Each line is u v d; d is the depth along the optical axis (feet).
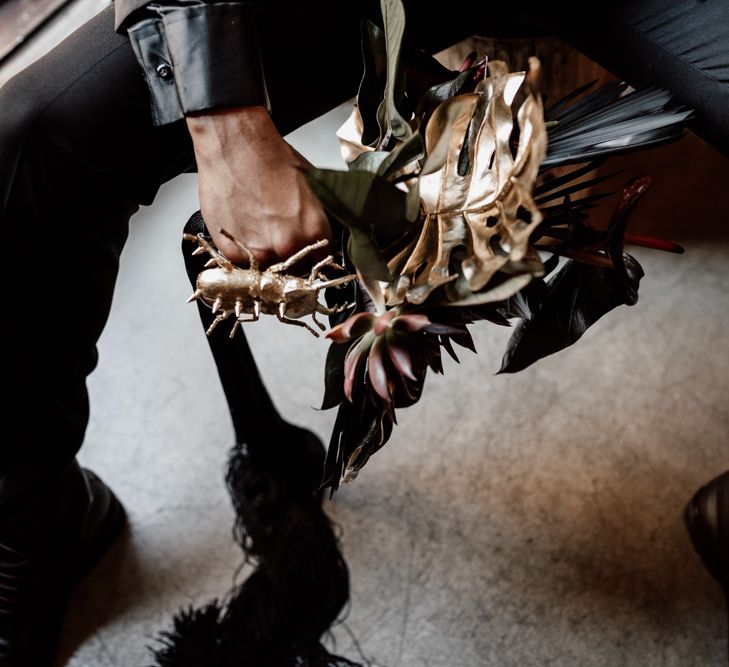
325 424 3.99
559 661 3.28
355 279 1.97
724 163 4.52
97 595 3.63
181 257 4.64
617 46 2.51
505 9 2.64
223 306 2.03
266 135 2.07
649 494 3.63
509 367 2.15
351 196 1.63
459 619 3.40
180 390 4.17
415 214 1.73
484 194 1.78
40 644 3.41
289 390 4.10
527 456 3.77
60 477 3.26
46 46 4.77
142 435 4.05
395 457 3.84
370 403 1.98
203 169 2.11
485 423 3.88
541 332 2.10
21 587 3.30
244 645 3.33
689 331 4.05
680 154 4.56
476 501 3.68
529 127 1.62
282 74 2.48
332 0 2.40
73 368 2.88
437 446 3.84
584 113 2.13
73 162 2.40
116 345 4.36
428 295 1.75
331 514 3.70
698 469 3.67
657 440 3.76
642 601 3.37
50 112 2.33
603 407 3.87
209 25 1.98
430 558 3.56
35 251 2.51
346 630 3.42
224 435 4.01
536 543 3.55
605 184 4.41
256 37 2.05
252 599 3.38
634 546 3.51
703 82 2.35
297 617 3.34
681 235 4.35
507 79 1.80
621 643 3.29
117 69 2.33
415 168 1.95
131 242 4.74
